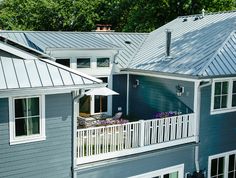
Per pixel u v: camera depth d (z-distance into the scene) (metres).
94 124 14.53
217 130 15.09
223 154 15.49
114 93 15.59
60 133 11.23
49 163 11.14
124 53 19.09
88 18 42.34
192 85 14.37
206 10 36.62
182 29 20.52
